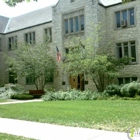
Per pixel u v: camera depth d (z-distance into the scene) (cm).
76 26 2436
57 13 2589
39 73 2453
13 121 923
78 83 2423
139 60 2109
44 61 2453
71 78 2478
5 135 679
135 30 2148
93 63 1884
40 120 904
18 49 2598
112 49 2283
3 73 3259
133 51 2180
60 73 2512
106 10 2347
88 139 607
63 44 2511
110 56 2094
